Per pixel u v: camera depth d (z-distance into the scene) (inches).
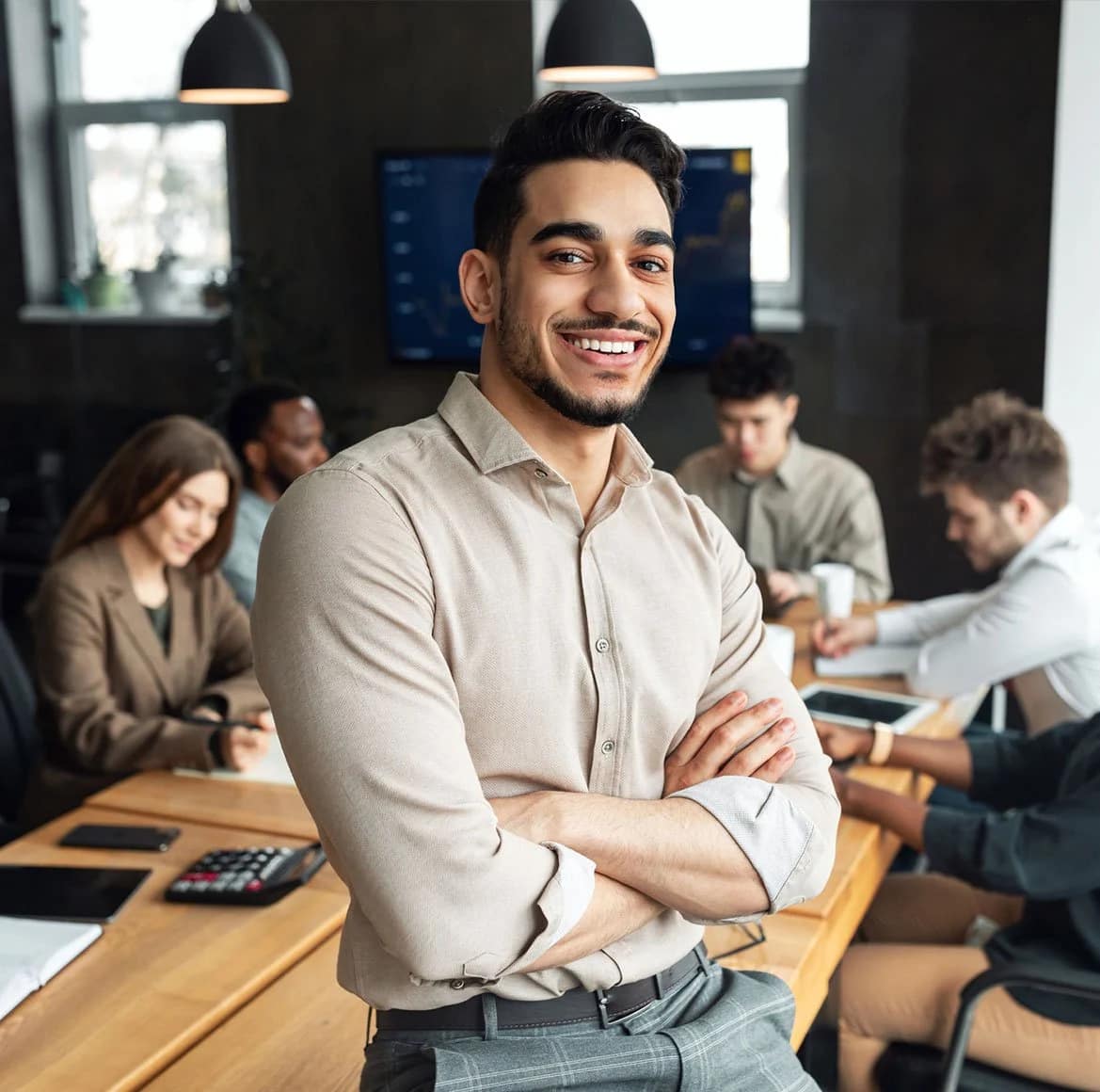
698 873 40.8
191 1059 49.5
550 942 38.1
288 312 198.7
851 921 67.4
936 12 160.6
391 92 186.9
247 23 128.9
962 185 163.0
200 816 72.9
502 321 40.6
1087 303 156.1
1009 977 67.2
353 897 40.6
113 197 218.7
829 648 106.0
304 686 37.7
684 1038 40.6
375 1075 39.4
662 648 42.9
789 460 134.7
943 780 84.7
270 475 120.4
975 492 95.6
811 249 172.2
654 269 40.4
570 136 39.2
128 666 89.4
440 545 39.4
